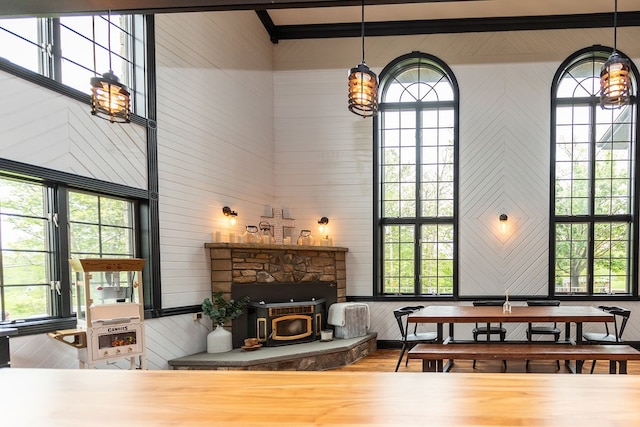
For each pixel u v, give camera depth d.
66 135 3.29
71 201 3.49
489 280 6.00
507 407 0.76
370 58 6.25
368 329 5.84
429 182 6.28
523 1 5.53
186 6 1.76
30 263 3.13
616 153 6.00
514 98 6.00
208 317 4.84
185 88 4.59
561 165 6.07
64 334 2.95
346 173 6.25
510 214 6.00
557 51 5.93
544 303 5.07
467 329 5.91
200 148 4.80
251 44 5.83
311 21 6.15
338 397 0.81
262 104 6.09
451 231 6.18
